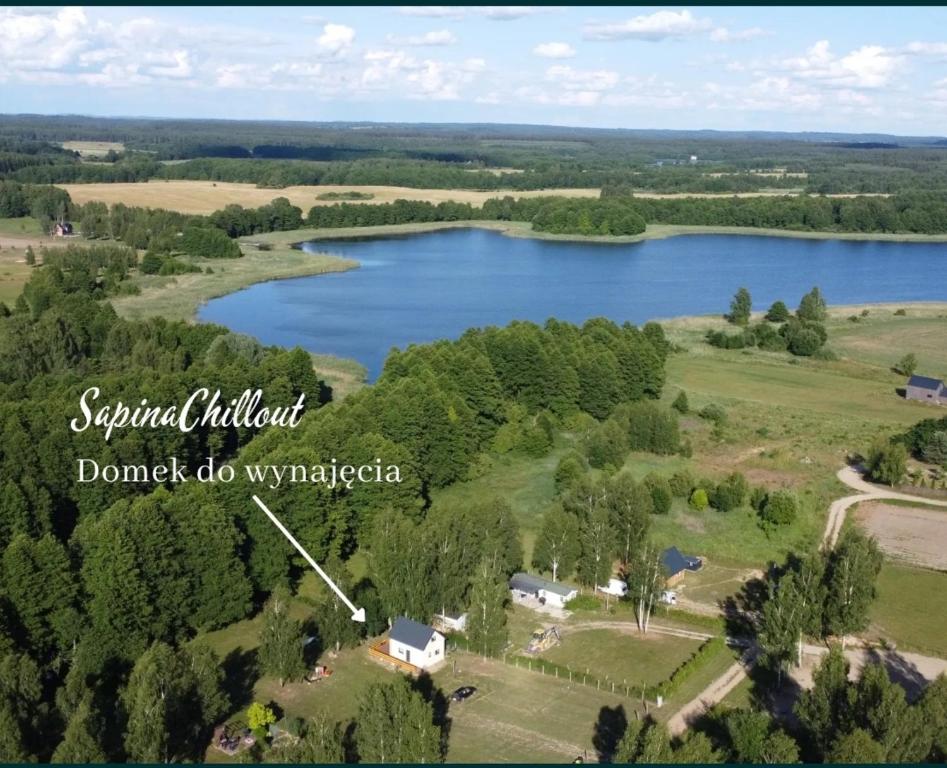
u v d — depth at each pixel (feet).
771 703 249.14
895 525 370.32
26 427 358.84
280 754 216.13
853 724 204.23
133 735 205.67
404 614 282.56
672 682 255.70
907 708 204.03
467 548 299.58
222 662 270.46
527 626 293.64
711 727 235.61
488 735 233.96
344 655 275.39
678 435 453.99
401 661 268.62
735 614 301.63
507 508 326.44
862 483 415.23
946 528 367.66
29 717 215.92
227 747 225.15
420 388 412.36
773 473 426.10
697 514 374.84
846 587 271.08
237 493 313.53
